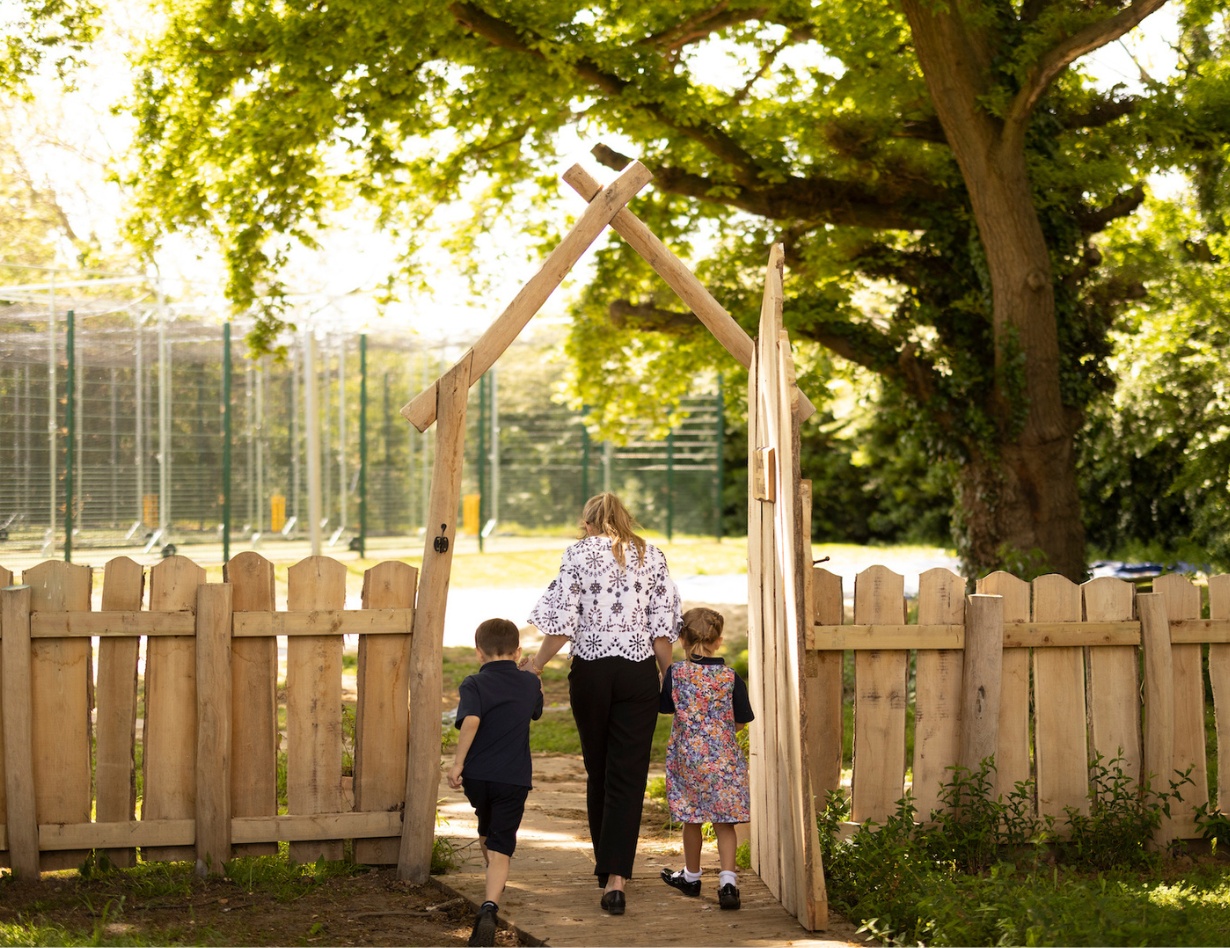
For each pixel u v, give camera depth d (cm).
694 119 1232
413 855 531
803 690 466
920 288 1377
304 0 1134
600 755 512
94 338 2056
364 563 2339
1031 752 676
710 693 516
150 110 1252
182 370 2209
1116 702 588
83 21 1198
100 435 2059
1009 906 439
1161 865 562
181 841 527
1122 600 589
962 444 1309
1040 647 580
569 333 1747
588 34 1195
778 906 500
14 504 1936
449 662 1313
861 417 3117
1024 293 1197
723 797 504
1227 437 1294
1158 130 1253
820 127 1314
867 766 558
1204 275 1302
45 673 524
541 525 3017
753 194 1352
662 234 1474
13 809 512
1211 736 799
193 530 2216
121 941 428
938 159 1338
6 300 1984
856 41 1215
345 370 2581
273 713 542
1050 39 1086
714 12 1262
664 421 1828
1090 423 2217
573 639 505
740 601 1853
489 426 2955
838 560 2727
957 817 558
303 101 1141
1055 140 1303
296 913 484
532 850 602
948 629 562
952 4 1105
